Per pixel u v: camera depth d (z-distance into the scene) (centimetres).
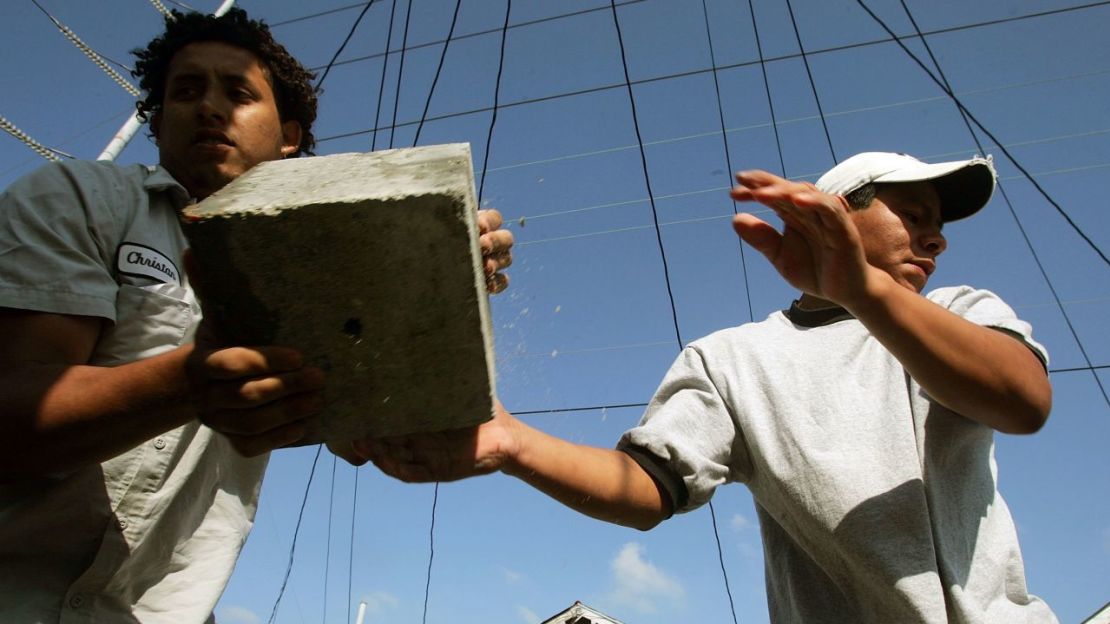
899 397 157
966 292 167
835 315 177
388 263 109
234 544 180
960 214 190
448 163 118
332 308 112
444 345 116
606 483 155
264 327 112
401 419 122
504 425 148
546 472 149
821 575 157
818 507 149
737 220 136
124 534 150
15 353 131
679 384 180
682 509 164
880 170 177
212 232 105
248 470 188
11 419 117
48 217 145
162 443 158
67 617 142
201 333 115
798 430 158
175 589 165
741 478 172
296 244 107
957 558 143
